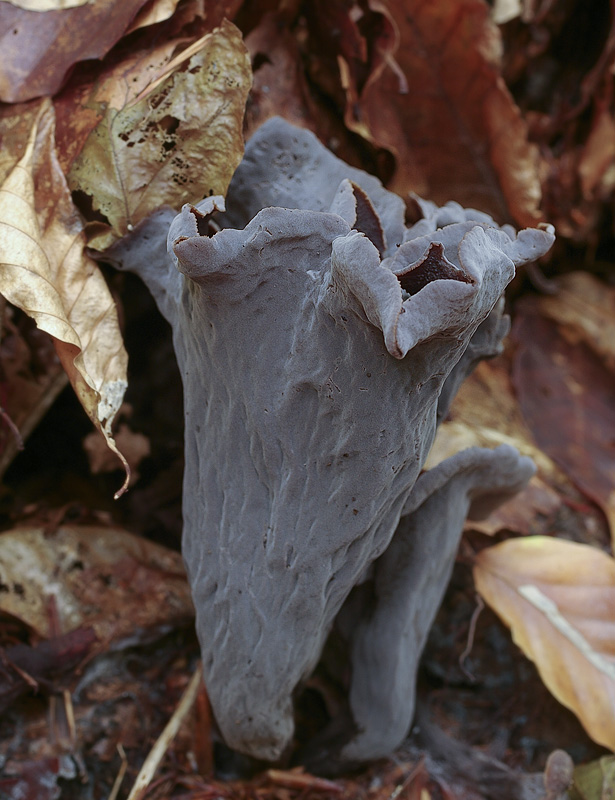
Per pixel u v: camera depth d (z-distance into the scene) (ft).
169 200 0.65
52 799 0.69
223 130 0.65
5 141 0.65
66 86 0.66
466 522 0.77
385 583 0.68
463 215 0.65
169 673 0.76
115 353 0.65
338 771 0.71
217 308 0.58
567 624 0.74
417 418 0.58
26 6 0.65
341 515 0.60
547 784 0.69
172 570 0.77
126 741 0.72
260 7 0.73
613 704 0.72
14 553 0.75
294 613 0.62
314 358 0.57
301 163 0.66
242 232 0.56
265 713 0.66
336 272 0.55
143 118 0.65
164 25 0.66
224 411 0.61
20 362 0.76
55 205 0.64
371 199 0.65
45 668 0.72
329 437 0.58
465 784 0.73
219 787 0.71
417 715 0.75
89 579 0.75
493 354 0.64
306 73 0.77
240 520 0.62
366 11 0.76
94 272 0.65
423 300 0.53
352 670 0.70
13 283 0.62
